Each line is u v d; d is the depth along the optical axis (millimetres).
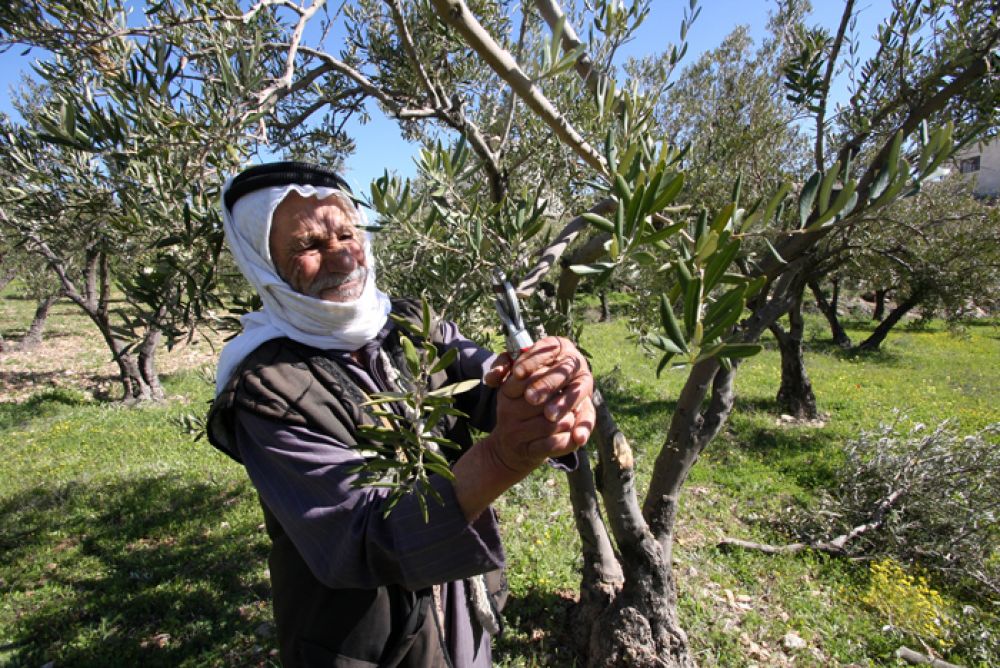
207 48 1303
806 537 4590
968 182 6449
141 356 9281
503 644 3199
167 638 3475
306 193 984
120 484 5805
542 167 1950
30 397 9664
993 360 12789
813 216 2090
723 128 3209
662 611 2797
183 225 1079
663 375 9906
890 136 2398
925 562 4344
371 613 1116
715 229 555
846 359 12742
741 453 6492
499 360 795
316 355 1024
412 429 650
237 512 5098
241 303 1276
